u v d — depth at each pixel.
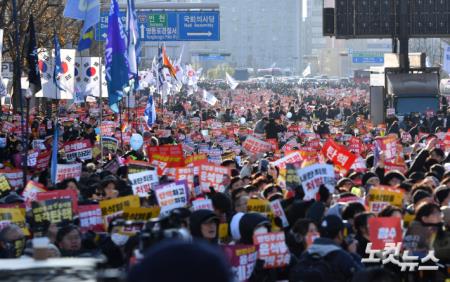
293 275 11.14
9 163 29.50
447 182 17.94
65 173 22.72
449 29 64.38
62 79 43.81
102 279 5.00
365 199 17.06
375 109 63.31
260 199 14.87
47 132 46.91
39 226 14.45
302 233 12.94
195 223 12.22
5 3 46.06
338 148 23.78
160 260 4.14
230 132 48.44
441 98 70.06
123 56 30.14
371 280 9.66
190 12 72.44
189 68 94.25
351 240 12.16
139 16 72.19
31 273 4.98
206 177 20.02
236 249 12.08
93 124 49.09
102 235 14.23
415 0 64.00
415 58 69.38
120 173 23.27
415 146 31.06
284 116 75.06
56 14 53.19
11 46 47.81
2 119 52.69
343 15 64.75
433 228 12.87
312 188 15.74
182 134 44.72
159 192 15.46
